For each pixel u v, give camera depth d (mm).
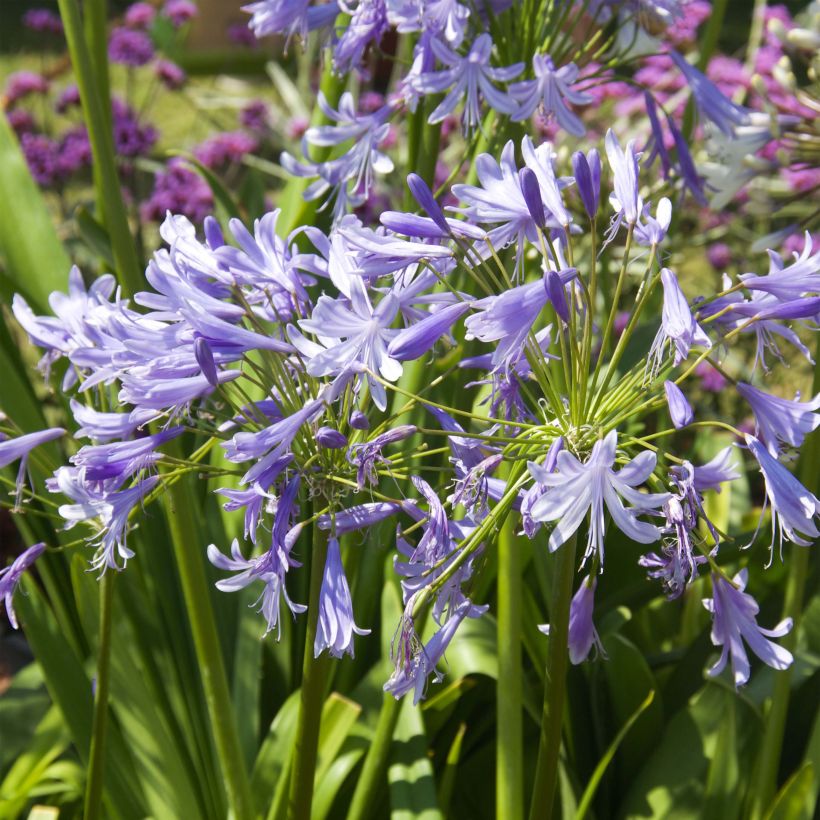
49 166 1863
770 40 1742
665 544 964
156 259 969
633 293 1742
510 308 924
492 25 1153
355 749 1191
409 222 958
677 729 1185
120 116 1877
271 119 2365
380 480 1235
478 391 1253
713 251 1931
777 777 1196
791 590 1119
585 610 997
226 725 1118
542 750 1015
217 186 1385
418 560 972
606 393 965
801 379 1904
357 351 945
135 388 942
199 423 998
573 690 1233
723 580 966
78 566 1149
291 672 1271
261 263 974
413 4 1094
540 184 954
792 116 1173
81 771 1229
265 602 979
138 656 1237
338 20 1228
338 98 1271
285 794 1149
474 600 1237
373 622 1277
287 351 957
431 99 1180
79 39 1089
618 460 951
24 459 1038
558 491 914
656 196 1313
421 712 1188
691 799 1157
